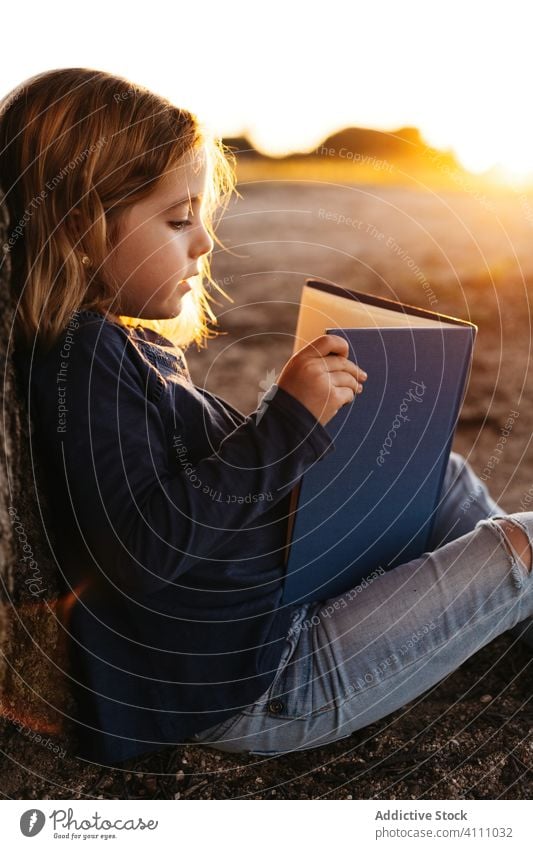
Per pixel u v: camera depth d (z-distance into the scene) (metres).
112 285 1.23
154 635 1.21
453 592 1.27
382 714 1.31
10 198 1.22
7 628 1.21
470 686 1.53
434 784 1.32
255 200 6.89
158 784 1.30
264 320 4.16
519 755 1.37
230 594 1.21
